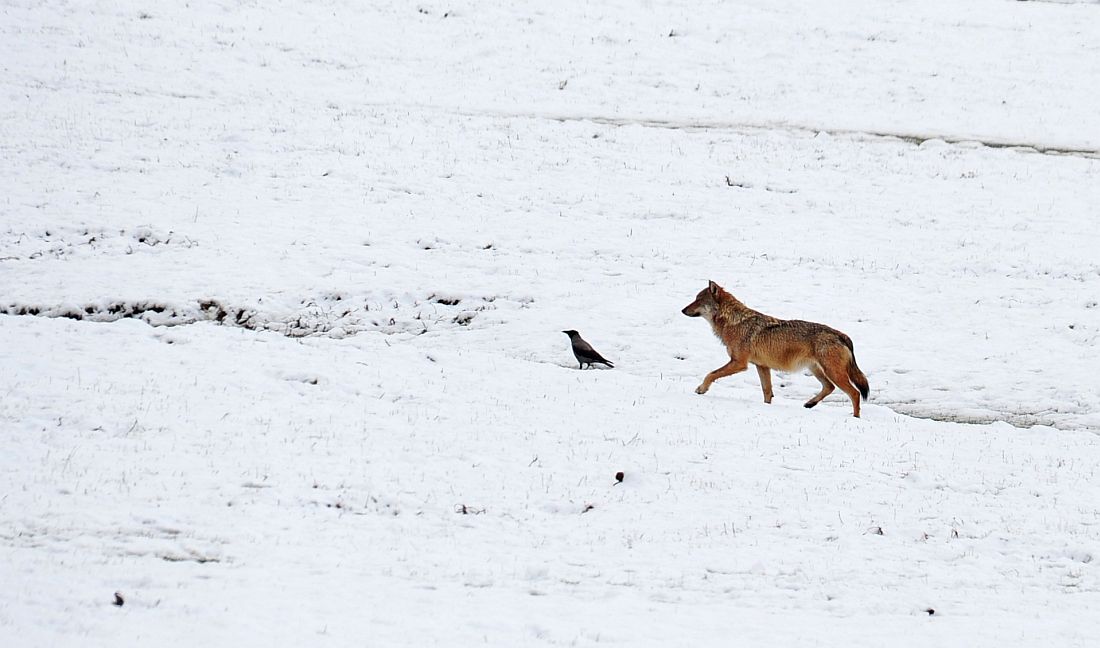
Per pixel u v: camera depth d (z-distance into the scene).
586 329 58.06
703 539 30.97
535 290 62.84
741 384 52.00
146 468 33.62
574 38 107.50
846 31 111.00
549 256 67.69
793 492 34.62
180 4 108.12
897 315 60.59
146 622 23.48
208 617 23.97
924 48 108.00
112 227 66.69
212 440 36.28
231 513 30.91
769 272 65.88
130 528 29.44
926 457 38.59
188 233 66.94
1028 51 108.25
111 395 39.75
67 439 35.56
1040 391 52.25
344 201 73.75
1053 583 29.06
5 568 26.11
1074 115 95.50
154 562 27.39
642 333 57.66
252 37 102.94
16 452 34.22
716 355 55.41
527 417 40.72
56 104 86.44
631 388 46.09
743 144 87.62
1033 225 74.56
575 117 91.94
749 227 73.00
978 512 33.66
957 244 71.12
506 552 29.58
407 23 108.94
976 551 30.95
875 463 37.62
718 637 24.55
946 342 57.47
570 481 34.81
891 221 74.81
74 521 29.55
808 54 105.75
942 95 98.44
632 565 29.05
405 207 73.62
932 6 118.81
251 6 109.31
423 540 30.12
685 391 46.50
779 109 94.94
